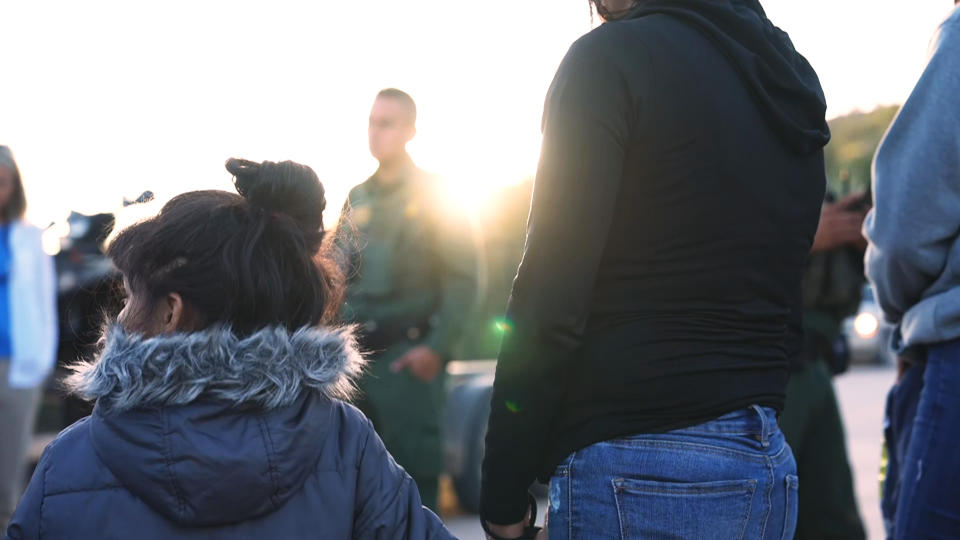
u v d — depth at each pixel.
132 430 1.59
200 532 1.62
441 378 4.67
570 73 1.90
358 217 4.64
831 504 3.54
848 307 3.61
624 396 1.89
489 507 1.99
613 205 1.88
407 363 4.55
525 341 1.88
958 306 2.41
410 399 4.56
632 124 1.88
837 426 3.56
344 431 1.77
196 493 1.58
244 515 1.62
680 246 1.89
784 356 2.05
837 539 3.54
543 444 1.94
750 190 1.92
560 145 1.88
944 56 2.42
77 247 6.45
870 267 2.64
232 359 1.60
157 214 1.69
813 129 2.04
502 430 1.92
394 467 1.81
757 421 1.93
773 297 2.00
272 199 1.72
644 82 1.88
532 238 1.89
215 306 1.65
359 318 4.54
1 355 5.07
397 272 4.59
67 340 6.25
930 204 2.42
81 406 6.39
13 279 5.07
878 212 2.51
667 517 1.87
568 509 1.94
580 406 1.92
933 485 2.45
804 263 2.08
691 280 1.89
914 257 2.47
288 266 1.70
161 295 1.66
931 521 2.45
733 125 1.91
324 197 1.78
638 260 1.89
